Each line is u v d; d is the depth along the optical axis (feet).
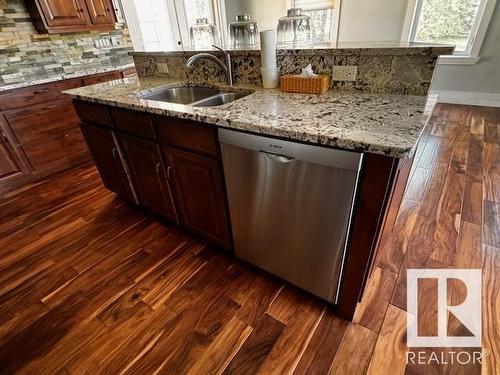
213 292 4.68
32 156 8.40
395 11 12.12
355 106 3.75
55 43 9.43
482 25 11.14
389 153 2.54
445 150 8.64
